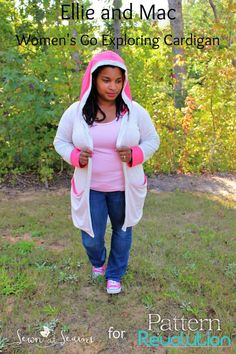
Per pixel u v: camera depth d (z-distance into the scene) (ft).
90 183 8.95
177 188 21.34
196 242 13.80
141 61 22.24
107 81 8.06
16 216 16.02
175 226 15.39
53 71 19.79
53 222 15.33
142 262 11.82
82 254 12.31
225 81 23.66
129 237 9.84
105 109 8.44
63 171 22.88
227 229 15.37
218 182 22.97
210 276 11.26
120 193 9.10
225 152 25.59
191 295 10.31
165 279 11.01
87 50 20.99
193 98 23.82
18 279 10.71
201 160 25.30
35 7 23.29
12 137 20.90
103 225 9.52
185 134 24.16
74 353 8.27
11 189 20.03
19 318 9.21
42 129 20.76
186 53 23.56
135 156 8.46
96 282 10.75
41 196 19.07
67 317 9.34
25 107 19.79
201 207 17.99
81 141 8.37
